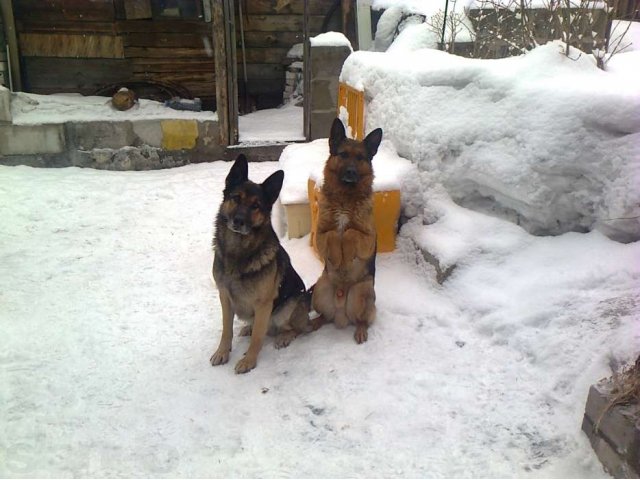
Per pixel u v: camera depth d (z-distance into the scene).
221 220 3.48
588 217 4.01
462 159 4.58
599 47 6.45
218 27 7.77
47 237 5.66
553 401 3.04
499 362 3.42
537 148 3.96
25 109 8.12
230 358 3.66
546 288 3.69
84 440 2.86
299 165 6.10
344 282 3.89
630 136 3.74
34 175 7.49
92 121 7.90
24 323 3.99
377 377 3.37
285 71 10.86
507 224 4.36
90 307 4.27
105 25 9.45
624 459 2.44
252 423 3.00
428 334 3.79
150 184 7.44
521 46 6.61
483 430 2.90
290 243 5.40
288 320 3.82
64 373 3.42
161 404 3.16
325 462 2.72
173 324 4.06
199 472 2.66
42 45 9.30
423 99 4.97
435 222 4.74
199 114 8.53
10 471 2.63
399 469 2.67
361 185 3.84
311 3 10.45
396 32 9.69
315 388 3.30
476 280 4.04
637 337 3.05
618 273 3.58
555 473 2.61
